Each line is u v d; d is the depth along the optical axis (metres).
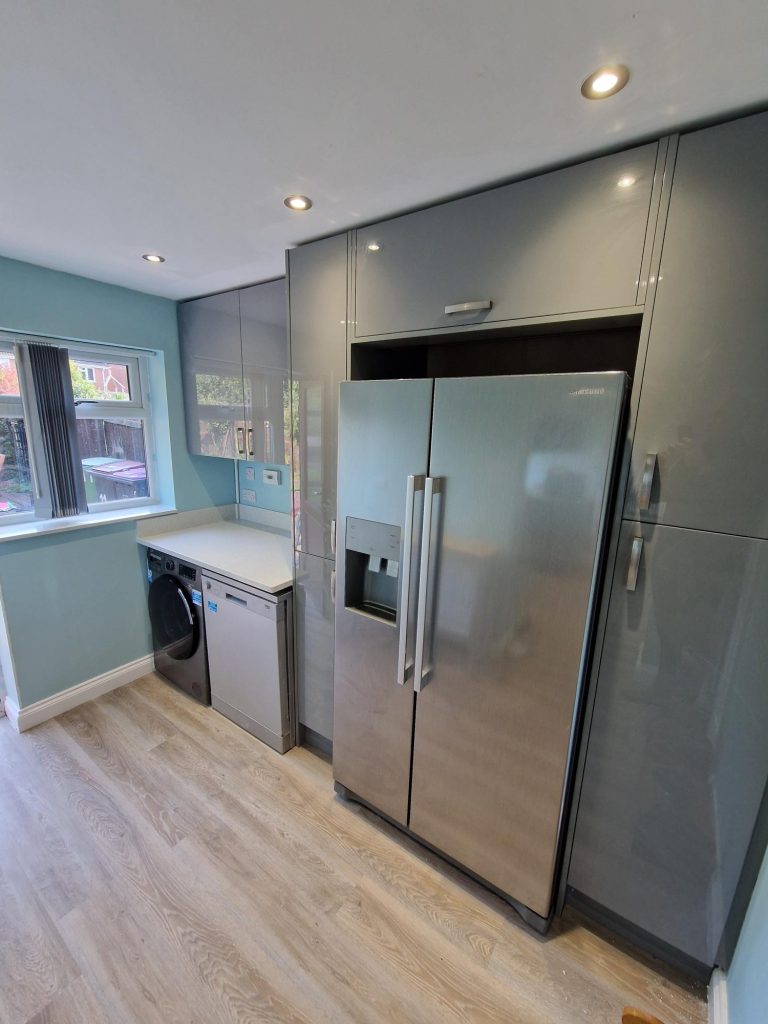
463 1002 1.29
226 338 2.50
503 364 1.72
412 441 1.45
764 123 0.95
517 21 0.78
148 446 2.89
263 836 1.78
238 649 2.28
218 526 3.06
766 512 1.04
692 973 1.34
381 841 1.77
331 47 0.84
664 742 1.25
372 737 1.76
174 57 0.87
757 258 0.99
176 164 1.26
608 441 1.12
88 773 2.06
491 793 1.47
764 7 0.73
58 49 0.85
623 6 0.75
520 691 1.35
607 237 1.15
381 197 1.41
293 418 1.94
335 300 1.72
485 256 1.34
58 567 2.40
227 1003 1.26
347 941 1.43
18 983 1.30
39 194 1.43
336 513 1.82
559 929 1.48
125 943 1.40
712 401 1.07
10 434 2.30
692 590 1.15
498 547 1.32
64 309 2.24
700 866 1.25
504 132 1.09
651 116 1.01
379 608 1.75
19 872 1.61
